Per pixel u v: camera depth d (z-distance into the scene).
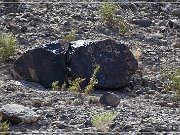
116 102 22.14
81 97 22.84
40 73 24.81
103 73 24.64
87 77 24.56
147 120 20.39
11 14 31.83
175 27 32.75
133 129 19.62
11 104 20.69
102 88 24.56
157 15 34.53
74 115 20.66
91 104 22.11
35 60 24.92
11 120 19.88
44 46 25.20
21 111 20.14
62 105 21.75
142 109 21.88
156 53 28.97
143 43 30.39
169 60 28.25
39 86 24.64
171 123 20.25
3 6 32.66
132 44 29.91
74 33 29.05
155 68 27.09
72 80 24.69
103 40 25.22
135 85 25.22
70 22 31.58
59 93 23.17
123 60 25.05
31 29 30.27
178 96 23.64
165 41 30.67
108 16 32.16
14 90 23.53
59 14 32.53
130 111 21.39
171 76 25.23
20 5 32.84
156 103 22.98
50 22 31.38
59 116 20.56
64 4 33.88
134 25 32.78
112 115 19.92
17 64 25.22
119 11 34.09
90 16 32.69
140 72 26.44
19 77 25.12
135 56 27.98
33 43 28.64
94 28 31.30
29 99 22.23
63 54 24.92
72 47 25.19
